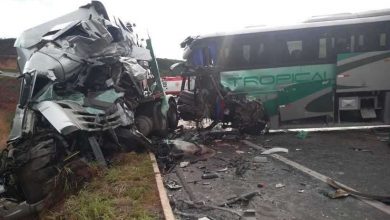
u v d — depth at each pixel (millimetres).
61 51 7867
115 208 5242
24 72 7457
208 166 8469
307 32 12531
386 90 12242
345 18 12672
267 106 12812
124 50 11086
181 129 13539
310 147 10297
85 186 6156
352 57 12289
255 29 12766
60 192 6121
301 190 6492
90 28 8789
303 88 12648
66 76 7707
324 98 12625
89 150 7121
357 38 12359
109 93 8555
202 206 5828
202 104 12586
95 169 6594
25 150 6465
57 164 6441
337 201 5863
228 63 12875
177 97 13516
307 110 12719
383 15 12461
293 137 12164
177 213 5539
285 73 12688
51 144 6543
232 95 12594
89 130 6918
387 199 5711
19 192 6438
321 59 12562
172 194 6605
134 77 10031
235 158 9203
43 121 7066
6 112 21516
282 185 6809
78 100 7777
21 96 7238
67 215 5285
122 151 8250
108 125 7777
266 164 8484
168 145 9219
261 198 6176
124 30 12438
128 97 9891
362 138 11531
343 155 9109
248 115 12352
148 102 11133
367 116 12383
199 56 13039
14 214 5965
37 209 6031
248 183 7055
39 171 6254
